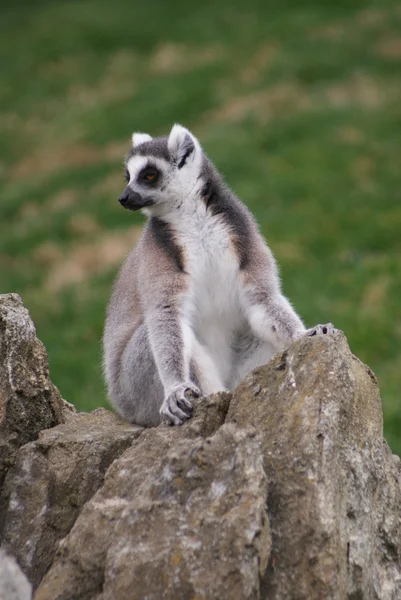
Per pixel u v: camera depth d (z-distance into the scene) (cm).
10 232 7388
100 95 9850
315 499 1572
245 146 7806
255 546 1460
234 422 1750
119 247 6850
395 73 9081
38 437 1986
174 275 2286
